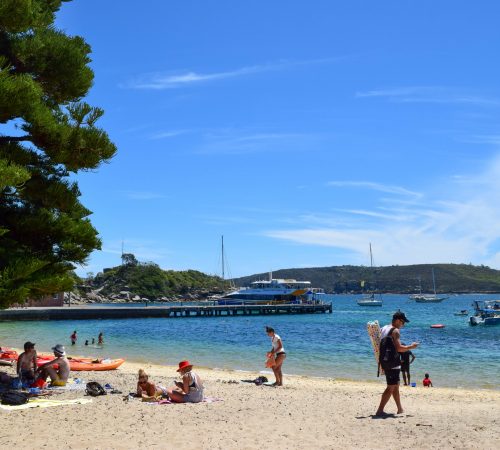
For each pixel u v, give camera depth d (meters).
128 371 21.73
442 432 7.98
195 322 76.50
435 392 17.03
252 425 8.71
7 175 10.00
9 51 12.40
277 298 102.50
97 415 9.36
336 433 8.10
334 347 38.06
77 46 13.72
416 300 174.12
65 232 13.25
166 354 33.25
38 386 12.73
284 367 27.05
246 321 79.06
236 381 17.75
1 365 18.80
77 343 41.56
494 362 29.11
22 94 11.08
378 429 8.34
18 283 11.53
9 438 7.62
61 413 9.51
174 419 9.13
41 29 12.98
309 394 13.83
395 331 9.48
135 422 8.82
